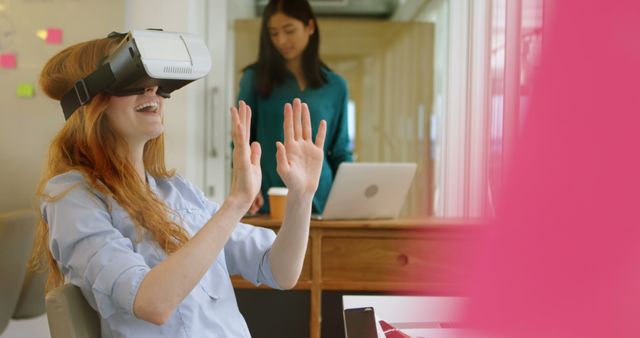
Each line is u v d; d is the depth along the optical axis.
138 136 1.13
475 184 3.09
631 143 0.63
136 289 0.96
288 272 1.24
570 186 0.69
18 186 3.02
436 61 3.75
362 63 3.82
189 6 3.11
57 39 3.01
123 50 1.01
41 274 2.27
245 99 2.72
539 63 0.73
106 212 1.09
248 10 3.65
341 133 2.75
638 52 0.62
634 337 0.66
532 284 0.76
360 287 2.08
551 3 0.71
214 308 1.19
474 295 0.99
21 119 3.01
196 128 3.37
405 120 3.79
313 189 1.17
